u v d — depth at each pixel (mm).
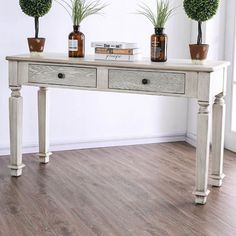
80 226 2502
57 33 3834
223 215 2664
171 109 4281
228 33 3971
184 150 4027
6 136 3789
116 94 4090
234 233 2443
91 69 2957
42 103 3541
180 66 2707
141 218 2611
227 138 4059
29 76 3154
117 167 3525
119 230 2461
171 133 4309
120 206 2777
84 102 3998
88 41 3926
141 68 2809
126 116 4148
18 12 3693
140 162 3662
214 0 2787
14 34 3705
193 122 4215
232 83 3957
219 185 3121
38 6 3189
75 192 2990
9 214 2635
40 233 2418
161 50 2941
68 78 3037
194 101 4191
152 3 4066
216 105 3068
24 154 3830
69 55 3170
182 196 2947
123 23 4008
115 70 2889
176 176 3334
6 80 3732
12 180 3189
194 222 2566
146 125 4223
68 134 3984
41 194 2941
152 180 3240
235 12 3871
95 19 3916
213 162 3127
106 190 3035
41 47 3270
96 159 3727
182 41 4207
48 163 3596
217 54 4023
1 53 3688
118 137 4141
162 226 2512
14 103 3215
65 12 3834
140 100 4172
